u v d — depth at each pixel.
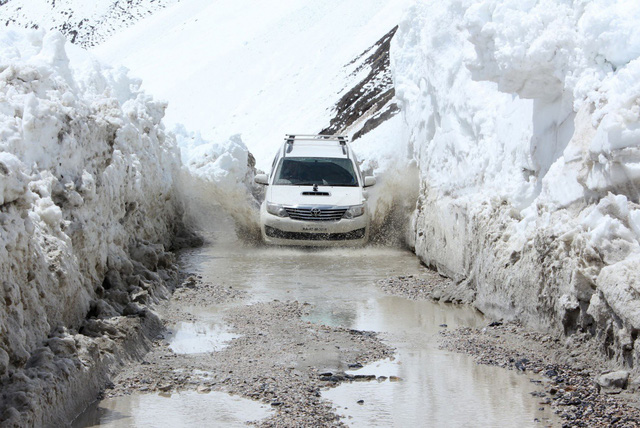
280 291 9.74
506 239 8.34
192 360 6.71
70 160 7.80
